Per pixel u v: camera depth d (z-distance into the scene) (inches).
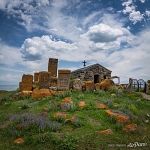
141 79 1844.2
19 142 671.8
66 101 1156.5
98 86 1640.0
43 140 654.5
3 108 1263.5
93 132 751.1
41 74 1558.8
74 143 632.4
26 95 1518.2
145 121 942.4
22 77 1635.1
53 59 1911.9
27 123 781.3
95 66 2154.3
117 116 895.1
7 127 800.9
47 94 1424.7
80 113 967.6
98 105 1077.8
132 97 1434.5
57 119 867.4
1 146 646.5
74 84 1627.7
